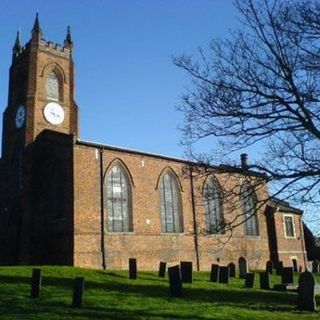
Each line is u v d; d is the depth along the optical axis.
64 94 51.28
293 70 17.05
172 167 48.09
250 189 17.69
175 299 23.69
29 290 24.16
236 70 27.06
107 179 43.16
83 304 20.80
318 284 34.56
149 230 44.62
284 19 17.14
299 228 58.19
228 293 27.06
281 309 22.53
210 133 18.02
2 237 48.31
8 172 50.28
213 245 49.22
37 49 50.38
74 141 41.72
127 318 17.98
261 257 53.72
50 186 44.41
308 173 16.72
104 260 40.66
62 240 40.88
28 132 47.28
